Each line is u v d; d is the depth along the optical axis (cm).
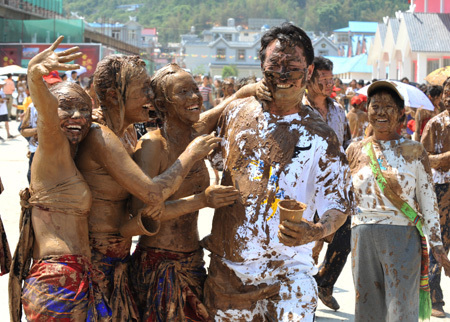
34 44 3622
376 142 435
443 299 593
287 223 292
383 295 430
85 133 318
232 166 338
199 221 881
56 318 302
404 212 417
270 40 328
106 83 329
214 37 14062
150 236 342
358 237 431
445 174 579
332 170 328
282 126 331
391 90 429
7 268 383
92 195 326
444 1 3394
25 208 321
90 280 315
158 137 347
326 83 537
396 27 3847
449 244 584
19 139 2069
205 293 345
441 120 588
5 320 511
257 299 327
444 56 3112
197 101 343
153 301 335
